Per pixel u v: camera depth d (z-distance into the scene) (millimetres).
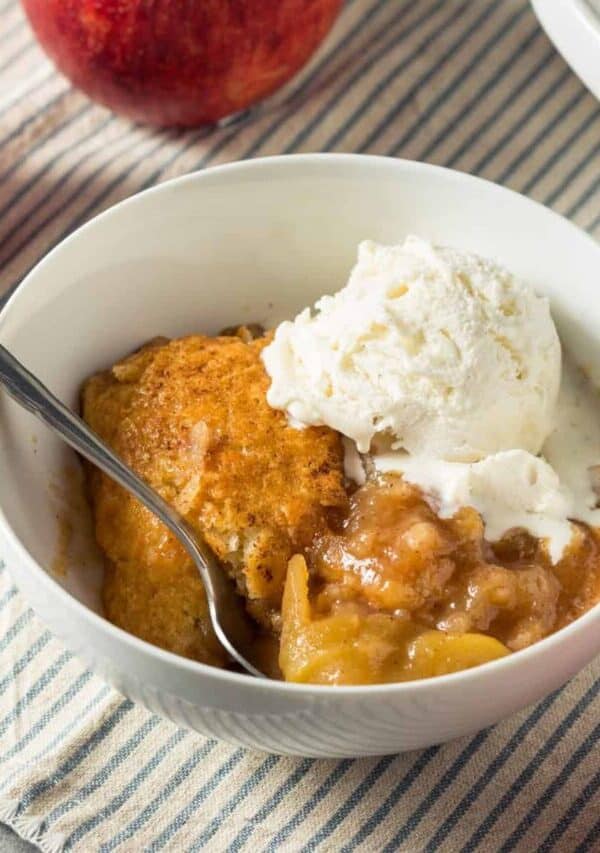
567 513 399
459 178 423
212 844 391
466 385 395
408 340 395
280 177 427
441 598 380
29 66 527
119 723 406
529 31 525
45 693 412
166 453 402
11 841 398
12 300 400
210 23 465
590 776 397
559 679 372
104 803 396
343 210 434
